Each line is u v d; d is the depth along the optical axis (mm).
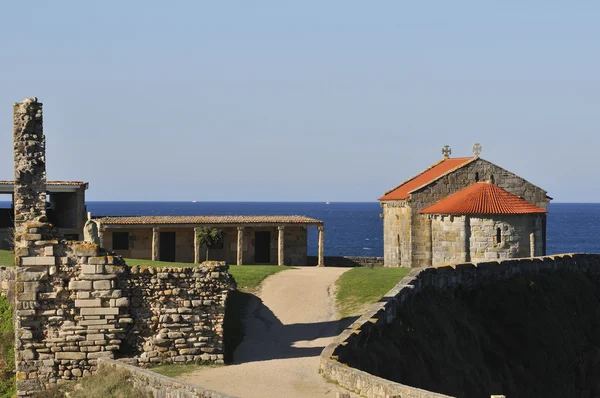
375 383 27156
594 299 66125
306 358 35219
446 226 68375
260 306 46688
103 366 31188
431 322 47938
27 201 33188
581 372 57906
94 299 32062
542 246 68500
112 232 73562
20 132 33250
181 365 33094
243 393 28484
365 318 40281
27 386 31578
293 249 78938
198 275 33531
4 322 40219
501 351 52781
